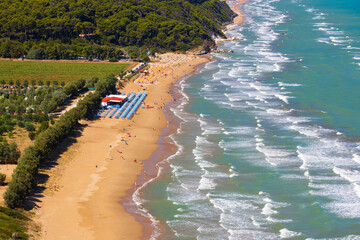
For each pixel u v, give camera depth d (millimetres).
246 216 130875
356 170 154375
